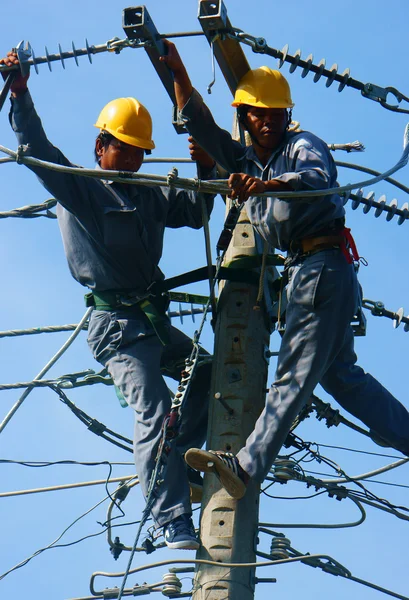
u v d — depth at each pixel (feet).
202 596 58.18
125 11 58.49
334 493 67.72
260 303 65.05
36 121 62.49
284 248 62.23
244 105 62.18
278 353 60.85
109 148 66.54
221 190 56.75
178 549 59.47
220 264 64.69
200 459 58.39
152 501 60.49
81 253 65.87
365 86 62.64
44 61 60.70
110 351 65.10
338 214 60.59
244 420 62.28
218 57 61.87
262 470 59.11
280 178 57.57
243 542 59.41
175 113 62.13
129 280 65.67
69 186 63.87
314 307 60.03
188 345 68.80
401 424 65.16
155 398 63.31
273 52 60.54
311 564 63.87
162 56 59.67
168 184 56.54
